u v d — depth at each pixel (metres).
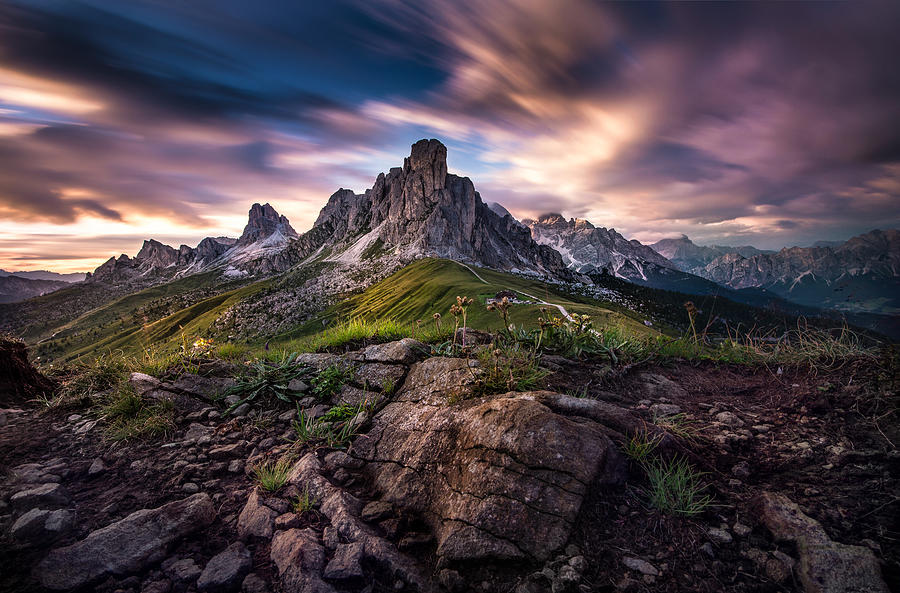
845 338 4.98
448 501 3.22
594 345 5.82
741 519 2.87
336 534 3.02
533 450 3.24
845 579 2.25
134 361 6.37
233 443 4.43
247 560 2.81
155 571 2.77
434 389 4.62
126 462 4.05
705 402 4.48
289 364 5.88
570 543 2.74
